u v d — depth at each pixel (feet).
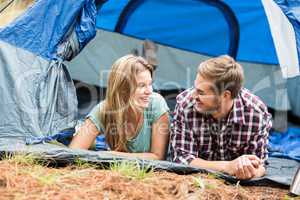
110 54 20.59
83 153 10.89
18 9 15.21
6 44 13.37
